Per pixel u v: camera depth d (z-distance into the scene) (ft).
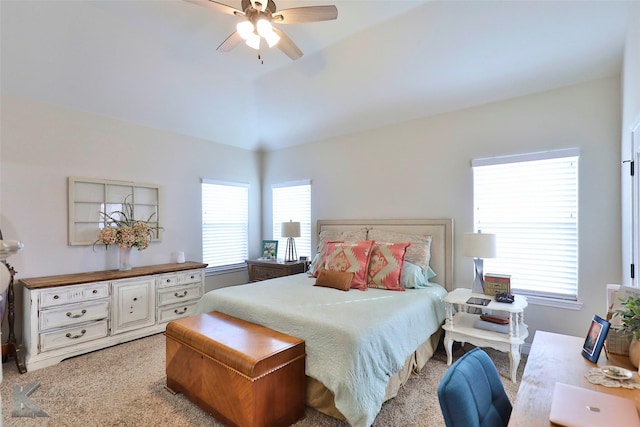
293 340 7.12
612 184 8.96
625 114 8.09
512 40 8.91
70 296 10.17
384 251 10.93
